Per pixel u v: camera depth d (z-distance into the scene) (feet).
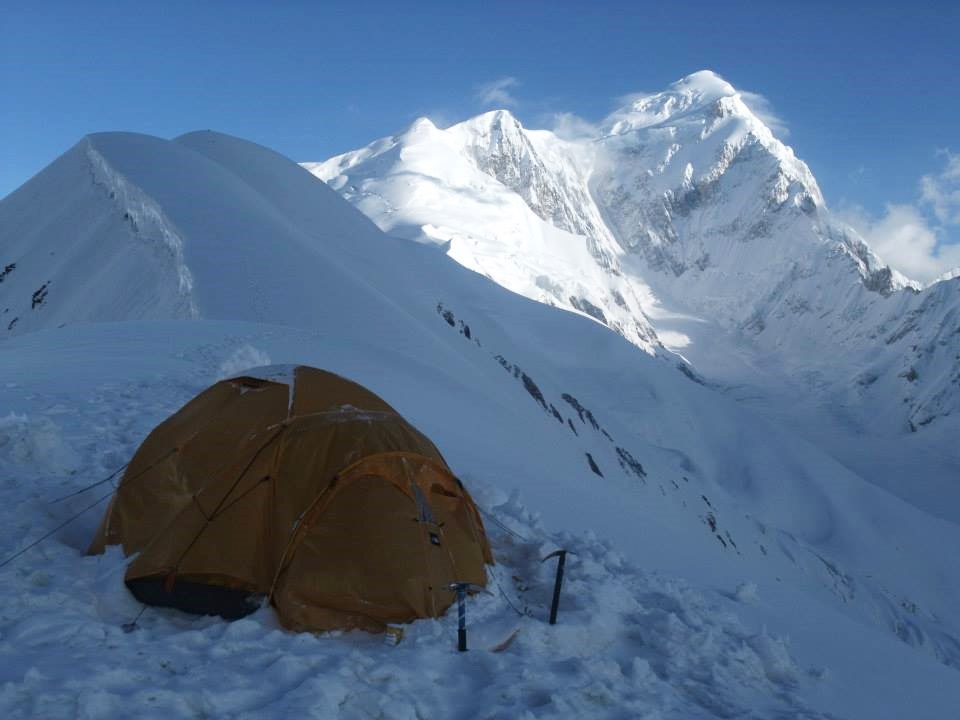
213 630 23.90
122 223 213.05
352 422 28.43
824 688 29.01
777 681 28.53
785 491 383.45
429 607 25.68
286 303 146.92
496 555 33.19
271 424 28.19
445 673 22.95
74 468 37.09
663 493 234.79
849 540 354.13
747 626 34.17
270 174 298.15
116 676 20.06
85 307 186.09
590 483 96.94
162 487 28.14
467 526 29.14
